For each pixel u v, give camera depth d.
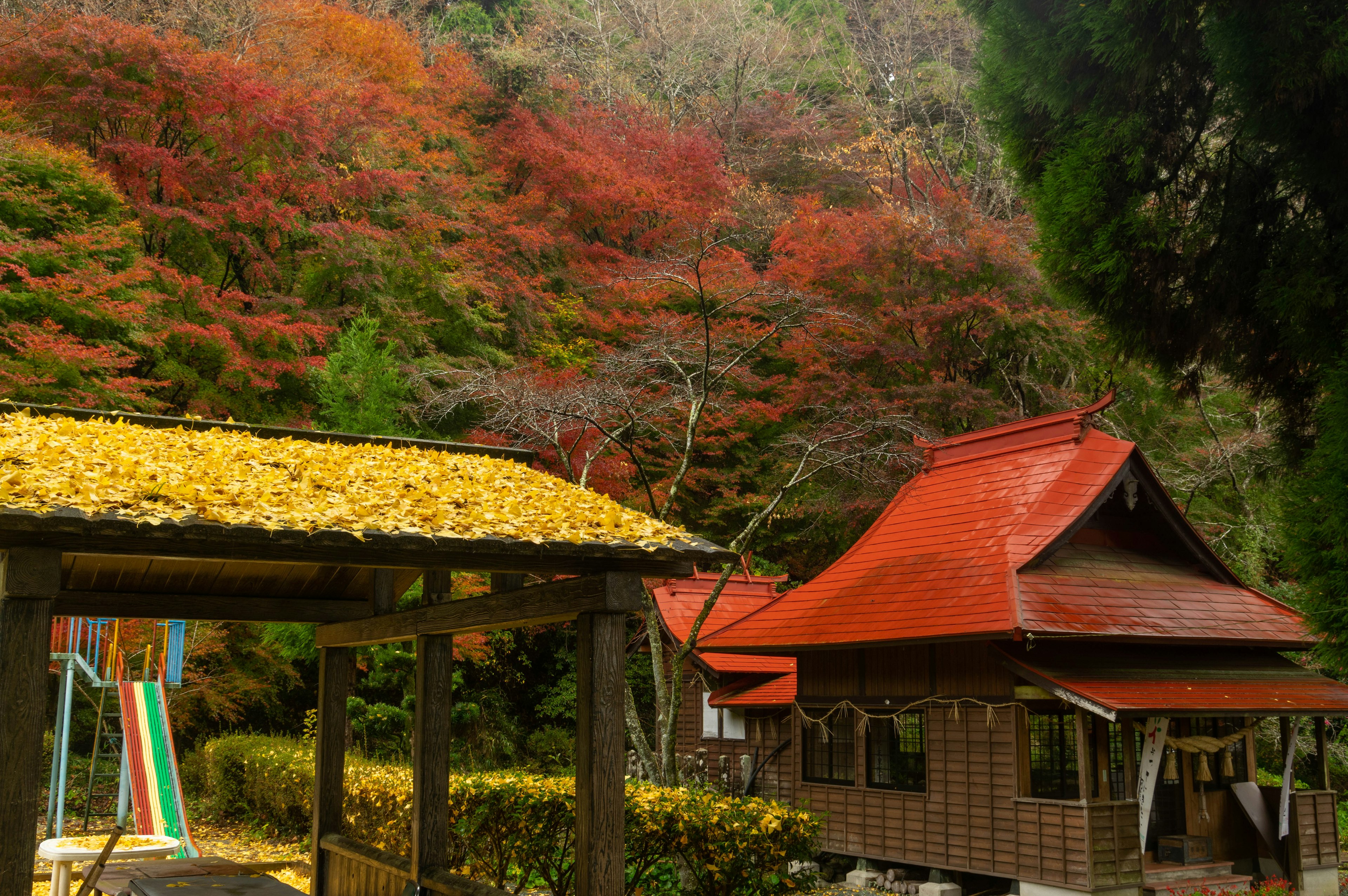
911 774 11.87
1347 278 7.53
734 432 22.23
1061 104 8.67
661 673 13.05
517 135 26.23
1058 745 10.82
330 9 25.23
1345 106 7.31
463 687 19.06
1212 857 10.98
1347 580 6.42
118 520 3.96
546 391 14.44
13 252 13.74
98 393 13.84
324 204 19.62
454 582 15.41
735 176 28.73
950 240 21.38
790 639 12.56
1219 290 8.78
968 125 30.50
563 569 4.93
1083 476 12.26
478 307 21.33
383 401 15.93
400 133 23.17
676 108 34.38
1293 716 10.93
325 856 7.27
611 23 38.62
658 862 8.65
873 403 19.34
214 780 14.18
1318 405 8.92
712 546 5.04
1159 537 12.91
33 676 3.98
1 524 3.77
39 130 16.72
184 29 22.33
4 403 6.02
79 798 14.25
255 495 4.60
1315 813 11.79
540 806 8.16
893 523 14.09
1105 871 9.78
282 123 18.17
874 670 12.41
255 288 19.30
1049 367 22.58
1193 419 21.52
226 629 15.90
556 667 21.00
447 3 37.00
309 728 15.64
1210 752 11.11
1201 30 8.01
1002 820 10.59
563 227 26.05
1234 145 8.66
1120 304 8.77
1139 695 10.03
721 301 22.27
